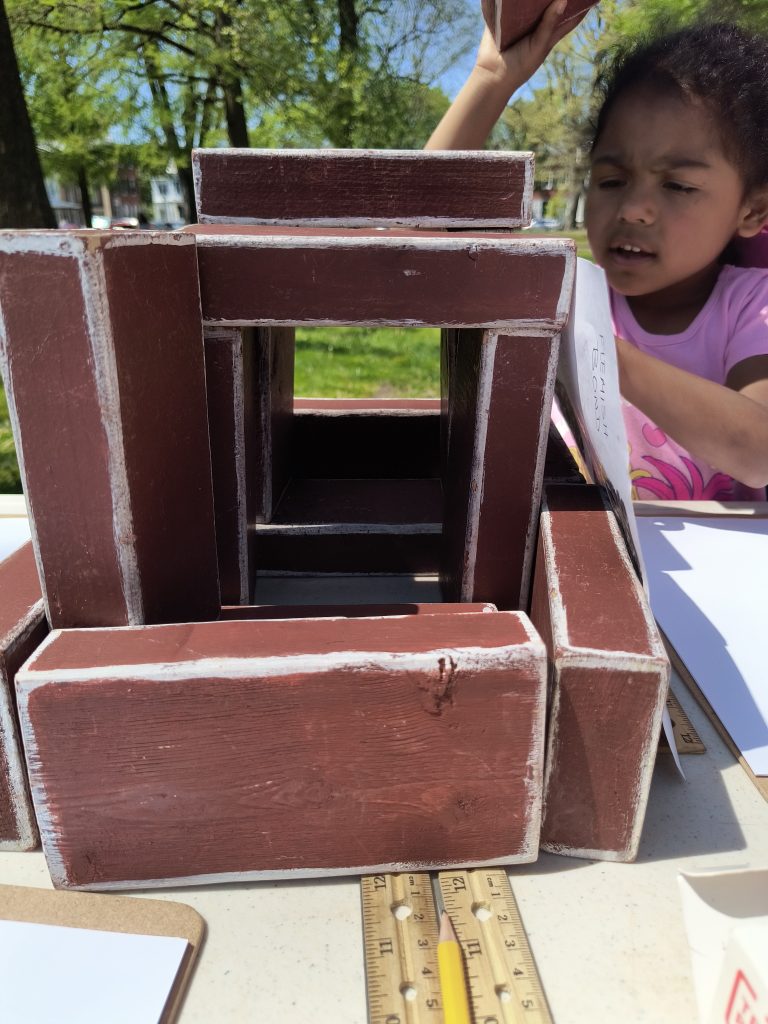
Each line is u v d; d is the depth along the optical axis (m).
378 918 0.45
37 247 0.41
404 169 0.60
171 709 0.44
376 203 0.61
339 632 0.47
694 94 0.91
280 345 0.81
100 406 0.45
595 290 0.51
